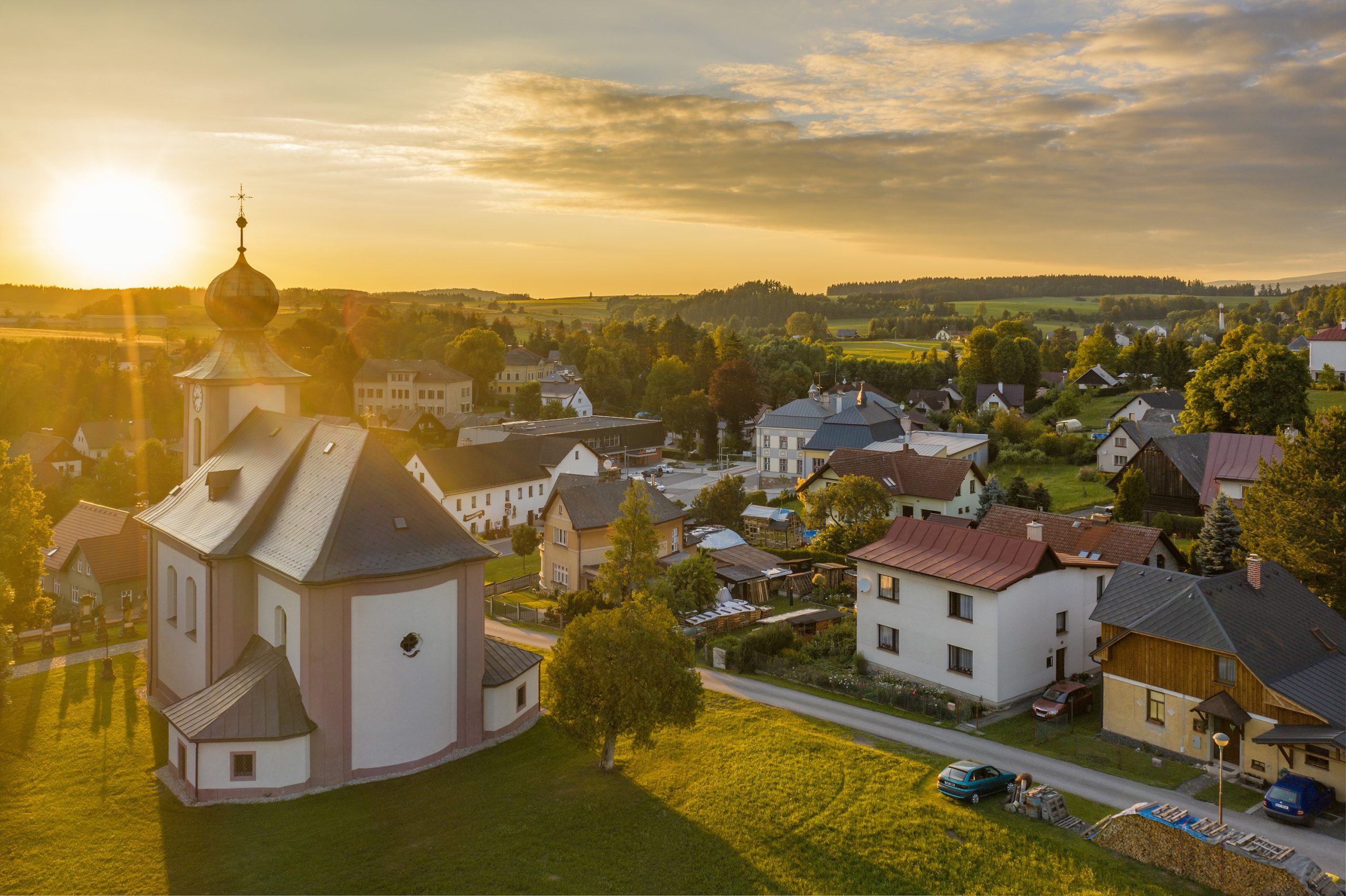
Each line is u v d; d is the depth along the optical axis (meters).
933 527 51.09
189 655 42.19
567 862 29.67
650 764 37.31
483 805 33.50
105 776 36.41
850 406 122.31
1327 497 48.00
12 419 167.88
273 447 43.78
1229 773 36.56
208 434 48.09
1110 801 34.41
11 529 59.06
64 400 172.38
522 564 85.88
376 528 36.47
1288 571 45.28
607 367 199.88
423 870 29.16
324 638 34.50
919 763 37.44
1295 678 35.75
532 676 41.94
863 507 74.50
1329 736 33.09
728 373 152.12
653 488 83.00
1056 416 139.62
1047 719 43.06
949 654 46.94
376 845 30.69
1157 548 55.72
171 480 116.75
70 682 48.50
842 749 38.62
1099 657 41.22
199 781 34.06
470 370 191.12
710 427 151.50
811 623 59.47
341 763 35.09
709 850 30.42
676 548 77.56
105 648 54.59
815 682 48.88
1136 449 102.25
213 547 38.56
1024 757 38.78
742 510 91.06
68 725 42.12
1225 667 36.94
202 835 31.50
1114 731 40.72
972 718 43.78
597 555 73.44
